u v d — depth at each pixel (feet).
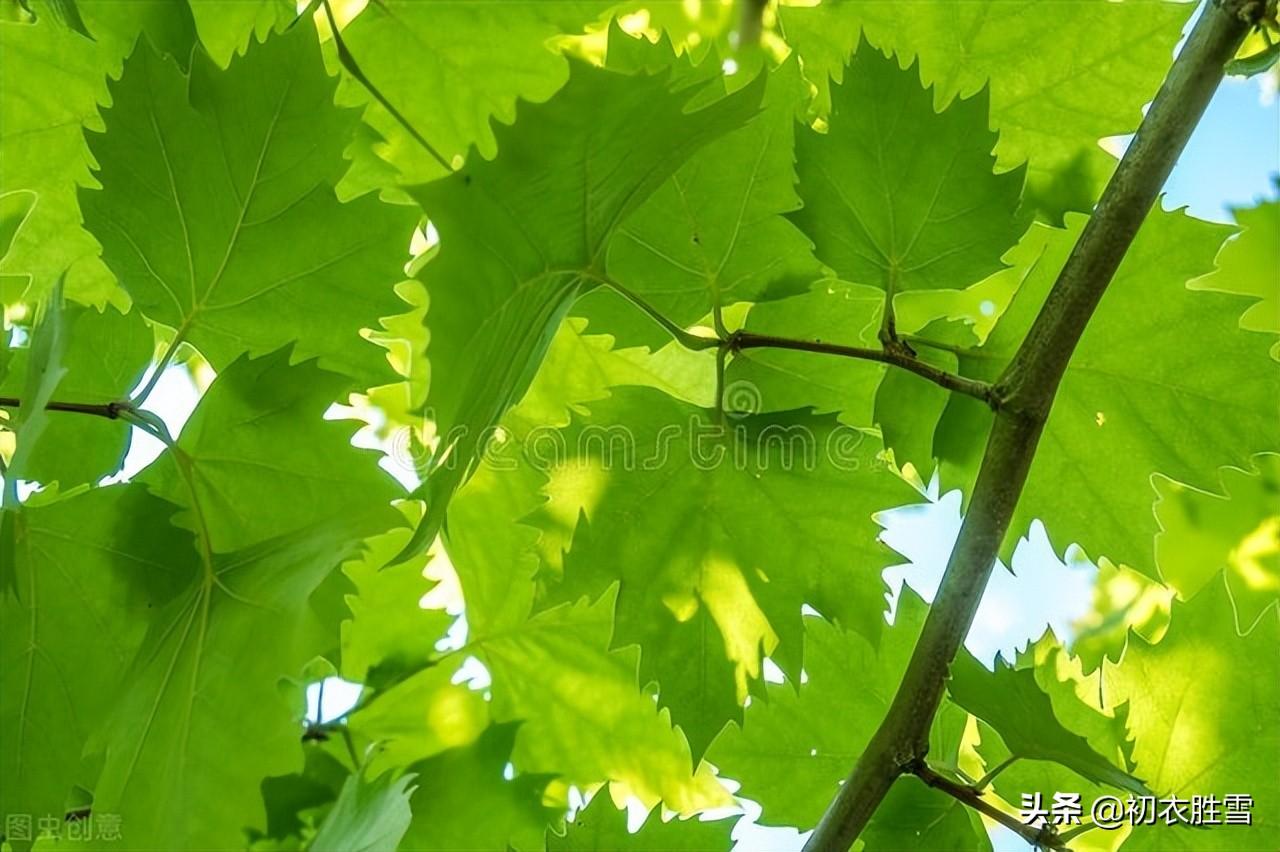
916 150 5.41
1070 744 5.33
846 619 5.52
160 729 5.33
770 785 5.80
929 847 5.61
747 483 5.52
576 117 5.08
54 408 5.46
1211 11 5.31
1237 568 7.39
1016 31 5.75
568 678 6.34
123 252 5.48
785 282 5.54
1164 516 7.39
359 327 5.57
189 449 5.49
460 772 6.17
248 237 5.49
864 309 5.56
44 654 5.44
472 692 6.37
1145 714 5.66
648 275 5.52
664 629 5.50
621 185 5.21
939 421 5.52
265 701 5.27
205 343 5.55
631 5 6.54
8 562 5.36
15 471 5.30
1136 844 5.60
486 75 6.21
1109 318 5.57
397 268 5.55
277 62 5.44
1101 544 5.65
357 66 6.00
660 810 5.79
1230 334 5.55
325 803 6.20
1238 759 5.62
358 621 6.28
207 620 5.37
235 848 5.27
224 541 5.50
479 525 6.16
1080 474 5.64
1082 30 5.74
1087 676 5.74
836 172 5.41
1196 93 5.31
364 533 5.31
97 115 5.98
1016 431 5.38
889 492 5.53
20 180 5.99
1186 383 5.57
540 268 5.20
